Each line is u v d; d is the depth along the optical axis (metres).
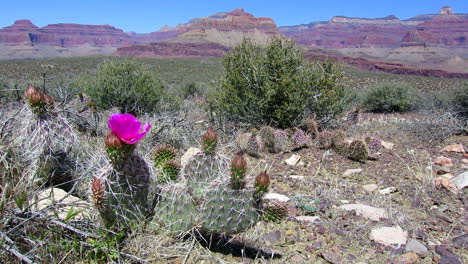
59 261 2.00
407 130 7.18
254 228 2.71
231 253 2.43
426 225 3.05
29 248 2.01
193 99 12.86
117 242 2.20
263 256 2.42
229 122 6.88
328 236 2.76
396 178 4.33
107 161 2.28
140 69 8.52
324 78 6.82
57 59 66.62
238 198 2.17
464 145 5.90
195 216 2.25
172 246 2.33
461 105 8.74
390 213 3.19
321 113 7.02
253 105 6.70
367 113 12.45
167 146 2.97
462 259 2.54
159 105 8.27
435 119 7.42
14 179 2.41
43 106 2.58
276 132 5.50
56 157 2.70
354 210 3.22
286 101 6.52
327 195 3.64
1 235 1.89
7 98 6.68
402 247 2.66
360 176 4.43
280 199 3.48
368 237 2.79
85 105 5.27
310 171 4.62
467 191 3.89
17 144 2.59
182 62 69.56
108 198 2.14
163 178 2.67
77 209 2.41
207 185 2.45
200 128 6.43
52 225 2.09
